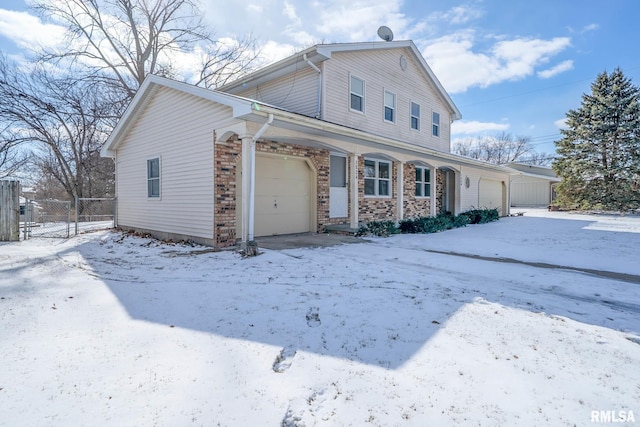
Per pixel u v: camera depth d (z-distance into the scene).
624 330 3.30
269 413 2.09
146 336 3.14
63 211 21.09
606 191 21.83
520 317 3.57
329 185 10.76
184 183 8.60
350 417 2.05
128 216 11.12
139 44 19.78
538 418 2.04
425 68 14.59
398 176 11.54
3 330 3.24
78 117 19.84
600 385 2.38
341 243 8.40
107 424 1.97
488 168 16.95
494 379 2.43
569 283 4.92
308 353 2.83
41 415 2.04
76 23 18.02
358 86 11.66
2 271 5.66
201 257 6.59
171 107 9.06
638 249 7.70
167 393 2.27
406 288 4.56
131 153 10.91
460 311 3.72
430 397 2.23
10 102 17.42
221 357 2.76
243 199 7.06
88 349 2.88
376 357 2.76
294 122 7.20
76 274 5.43
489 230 11.69
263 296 4.21
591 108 22.72
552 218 17.64
